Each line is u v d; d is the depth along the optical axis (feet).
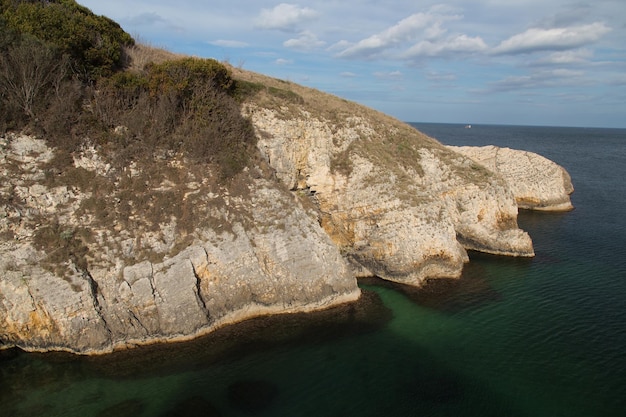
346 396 67.77
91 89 95.40
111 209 84.94
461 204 140.36
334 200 123.85
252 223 95.45
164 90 100.07
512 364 76.48
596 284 110.01
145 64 111.14
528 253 131.54
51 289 75.00
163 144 96.22
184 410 63.67
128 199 87.25
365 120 140.97
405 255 111.75
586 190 241.14
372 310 96.43
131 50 119.96
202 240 88.48
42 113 86.94
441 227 118.42
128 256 82.02
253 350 79.77
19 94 84.99
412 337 85.56
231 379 71.15
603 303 99.30
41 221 79.30
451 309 97.55
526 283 111.45
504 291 106.83
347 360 77.36
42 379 69.62
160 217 87.15
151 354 77.00
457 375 73.46
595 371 74.13
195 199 92.22
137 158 92.43
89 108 93.45
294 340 83.56
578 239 147.95
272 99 121.70
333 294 98.17
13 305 74.08
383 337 85.40
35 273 74.95
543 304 99.55
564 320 91.86
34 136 84.84
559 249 137.90
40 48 86.33
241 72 138.72
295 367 74.95
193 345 80.28
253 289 91.35
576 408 65.41
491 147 237.45
